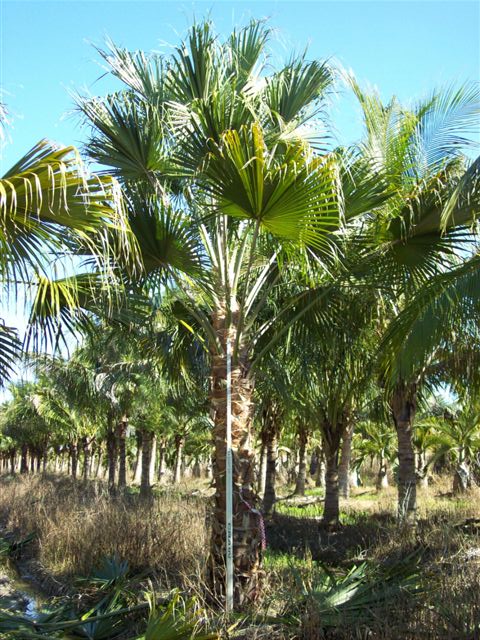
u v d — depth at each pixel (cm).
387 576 562
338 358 865
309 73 688
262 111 654
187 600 556
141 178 700
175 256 634
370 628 480
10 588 837
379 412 1316
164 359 911
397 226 673
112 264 622
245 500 628
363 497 2370
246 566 613
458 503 1689
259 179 517
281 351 862
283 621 512
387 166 651
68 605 652
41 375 1927
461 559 631
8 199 415
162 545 850
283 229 570
